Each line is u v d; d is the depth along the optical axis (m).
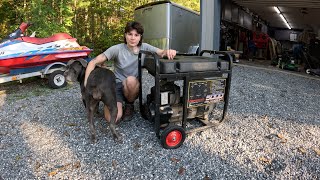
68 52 5.63
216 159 2.66
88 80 2.91
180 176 2.38
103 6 10.09
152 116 3.09
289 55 9.93
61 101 4.63
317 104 4.69
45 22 7.27
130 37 3.17
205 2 8.86
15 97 4.93
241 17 13.27
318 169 2.50
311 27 17.45
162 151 2.80
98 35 10.77
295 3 10.07
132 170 2.46
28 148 2.88
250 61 12.12
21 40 5.18
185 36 9.62
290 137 3.18
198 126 3.45
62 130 3.36
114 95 2.93
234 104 4.50
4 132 3.32
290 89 5.91
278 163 2.59
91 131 2.99
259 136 3.20
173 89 3.02
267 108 4.32
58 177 2.35
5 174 2.40
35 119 3.75
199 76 2.82
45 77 6.11
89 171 2.44
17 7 8.31
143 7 9.25
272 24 22.27
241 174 2.42
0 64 4.91
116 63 3.41
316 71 8.37
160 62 2.65
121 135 3.16
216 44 8.78
